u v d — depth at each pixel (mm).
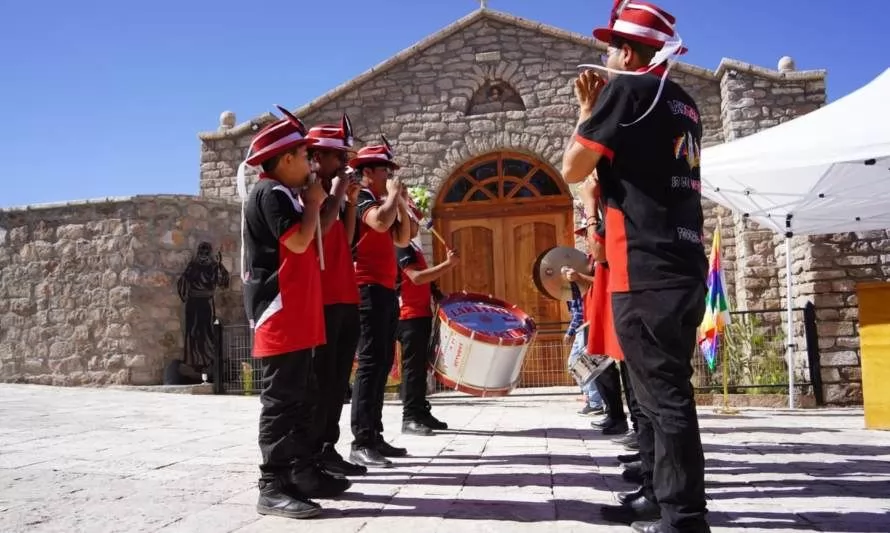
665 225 2646
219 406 8711
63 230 12305
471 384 5859
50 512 3322
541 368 12680
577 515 3240
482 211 13305
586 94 2982
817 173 7543
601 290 3553
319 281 3590
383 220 4383
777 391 9977
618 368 6027
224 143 13953
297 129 3572
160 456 4926
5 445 5422
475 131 13375
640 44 2846
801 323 10555
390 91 13703
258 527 3053
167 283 12008
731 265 12688
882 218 8797
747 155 6867
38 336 12227
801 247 10859
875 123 6246
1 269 12547
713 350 8555
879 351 6742
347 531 2982
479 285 13125
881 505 3451
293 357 3381
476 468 4457
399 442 5652
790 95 12430
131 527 3053
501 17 13484
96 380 11805
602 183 2826
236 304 12898
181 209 12281
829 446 5492
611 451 5137
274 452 3326
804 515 3256
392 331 4926
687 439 2572
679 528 2568
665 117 2715
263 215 3398
